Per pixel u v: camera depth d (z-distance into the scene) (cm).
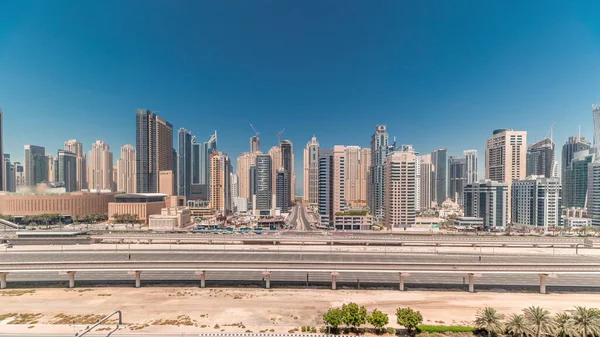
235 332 7656
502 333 7450
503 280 11712
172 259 12500
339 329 7750
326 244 18225
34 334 7494
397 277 11931
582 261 12519
